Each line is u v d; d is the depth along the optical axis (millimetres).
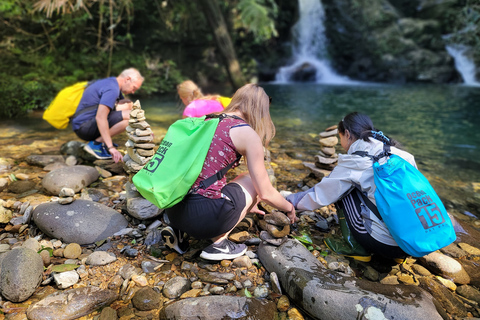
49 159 3531
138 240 2275
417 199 1818
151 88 9070
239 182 2020
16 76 7133
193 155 1775
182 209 1866
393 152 2045
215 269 2035
